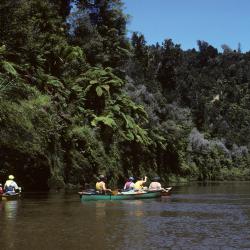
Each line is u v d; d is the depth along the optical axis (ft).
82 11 159.33
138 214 58.85
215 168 243.40
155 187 93.35
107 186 124.06
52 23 130.82
